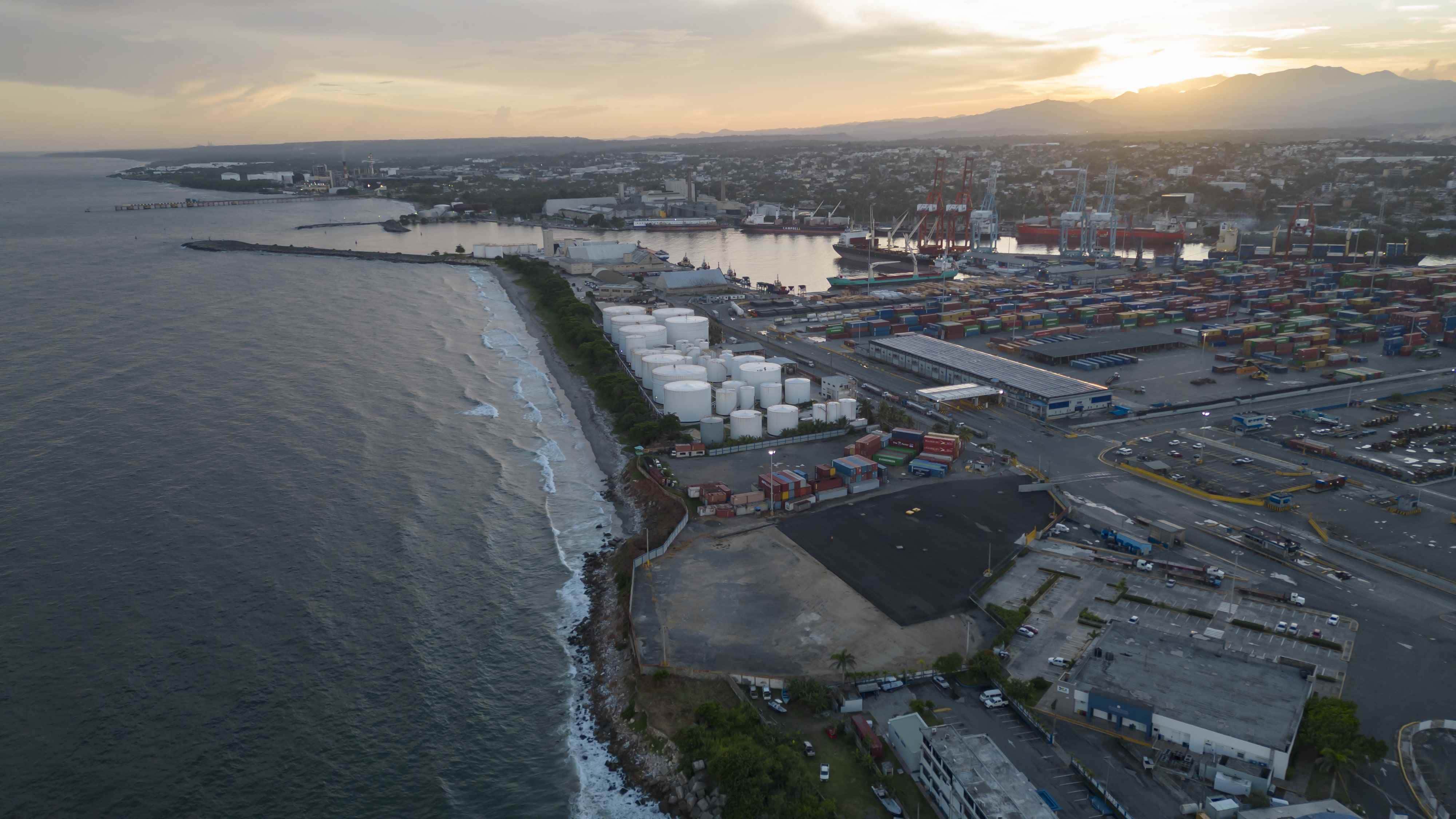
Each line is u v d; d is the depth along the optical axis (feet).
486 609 469.16
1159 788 326.44
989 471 645.10
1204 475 629.92
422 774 352.49
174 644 425.69
